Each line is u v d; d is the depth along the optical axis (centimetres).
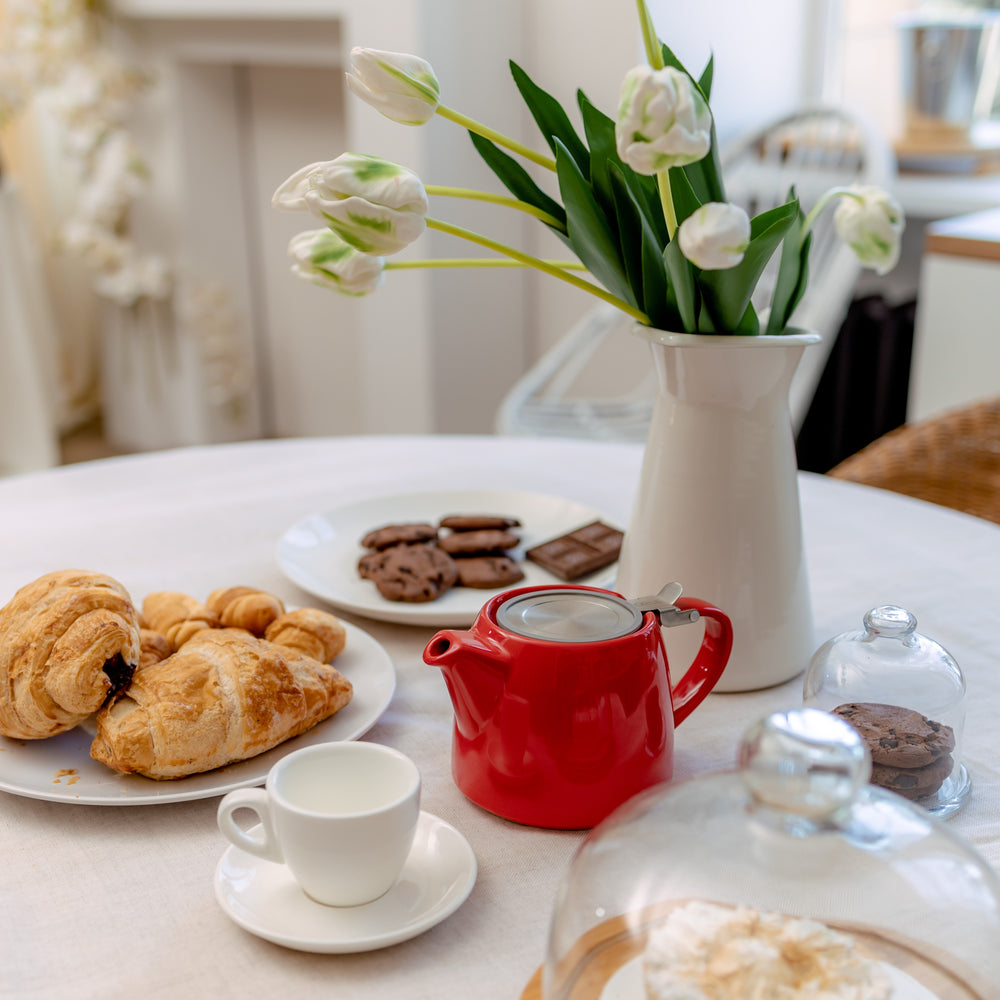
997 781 85
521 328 307
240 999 69
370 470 137
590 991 64
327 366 379
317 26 293
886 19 292
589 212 85
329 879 72
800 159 263
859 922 63
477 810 82
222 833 77
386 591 104
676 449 91
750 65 277
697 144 73
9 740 87
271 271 377
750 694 94
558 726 78
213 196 357
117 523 122
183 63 337
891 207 91
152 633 90
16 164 378
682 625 92
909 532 121
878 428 283
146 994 70
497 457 143
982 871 65
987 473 158
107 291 355
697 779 67
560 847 79
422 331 278
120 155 337
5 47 333
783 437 92
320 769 76
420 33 253
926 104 279
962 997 62
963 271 225
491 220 288
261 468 138
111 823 81
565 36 268
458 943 73
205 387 371
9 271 305
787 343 87
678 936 63
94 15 331
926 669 84
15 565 112
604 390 287
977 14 282
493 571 109
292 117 349
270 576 111
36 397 314
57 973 71
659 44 81
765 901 63
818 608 106
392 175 77
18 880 76
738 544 91
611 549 112
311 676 87
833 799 61
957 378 232
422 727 90
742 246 76
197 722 82
